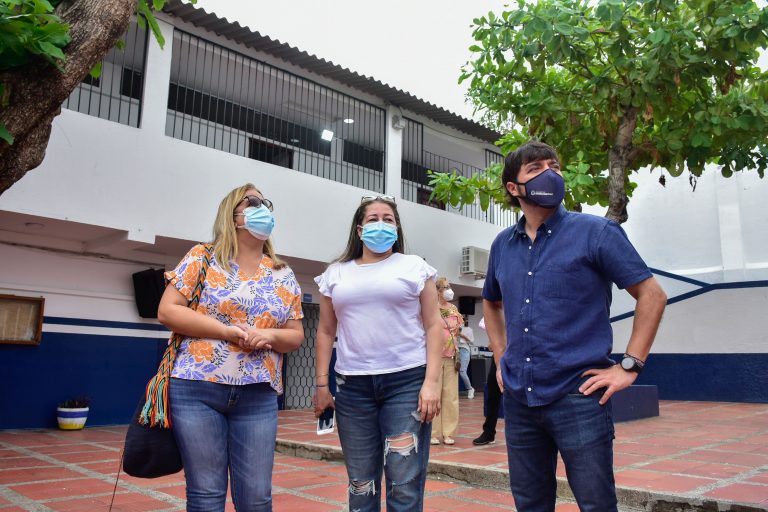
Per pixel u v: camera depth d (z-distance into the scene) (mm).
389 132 11844
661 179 7125
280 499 4512
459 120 12766
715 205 12352
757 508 3619
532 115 6945
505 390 2443
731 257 11922
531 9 6219
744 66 6133
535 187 2359
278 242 9695
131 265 9641
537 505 2393
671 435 7141
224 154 9180
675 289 12531
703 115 6293
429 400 2682
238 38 9344
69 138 7668
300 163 11508
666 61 5906
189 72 9594
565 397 2230
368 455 2771
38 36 2777
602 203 7531
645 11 5910
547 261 2350
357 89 11234
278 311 2680
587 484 2184
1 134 2697
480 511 4141
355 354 2785
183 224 8609
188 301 2531
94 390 9102
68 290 8938
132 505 4336
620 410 8422
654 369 12547
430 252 12375
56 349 8812
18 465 5863
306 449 6332
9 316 8398
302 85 10500
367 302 2771
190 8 8500
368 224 2885
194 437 2396
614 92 6555
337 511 4172
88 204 7750
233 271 2646
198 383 2441
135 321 9617
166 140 8562
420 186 13648
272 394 2670
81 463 5996
